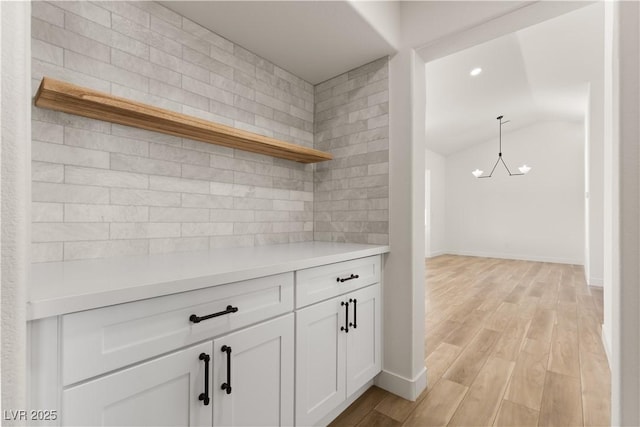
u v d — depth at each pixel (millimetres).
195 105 1488
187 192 1455
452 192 7859
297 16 1453
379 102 1797
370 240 1811
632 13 505
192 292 870
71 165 1119
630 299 504
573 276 4922
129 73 1272
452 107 4805
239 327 996
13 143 363
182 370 849
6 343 354
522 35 3039
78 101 991
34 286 722
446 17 1547
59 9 1102
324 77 2035
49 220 1072
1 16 357
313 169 2115
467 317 2922
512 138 7047
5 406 353
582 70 3871
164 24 1386
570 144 6434
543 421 1454
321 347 1322
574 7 1325
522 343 2332
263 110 1808
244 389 1014
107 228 1207
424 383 1723
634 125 502
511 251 7031
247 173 1716
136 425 760
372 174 1813
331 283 1376
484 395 1663
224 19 1474
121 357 729
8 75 361
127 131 1264
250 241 1716
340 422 1447
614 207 567
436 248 7523
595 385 1751
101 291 684
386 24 1626
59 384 639
